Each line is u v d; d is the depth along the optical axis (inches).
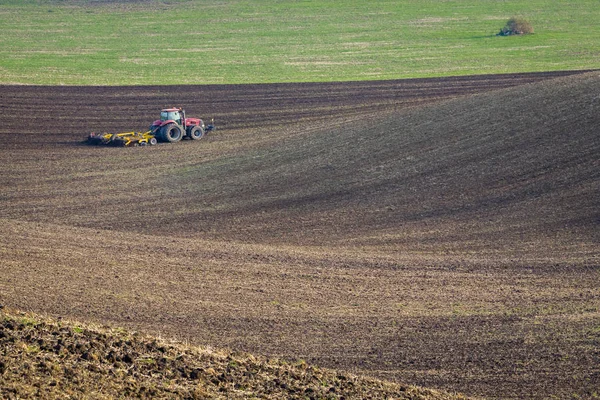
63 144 6569.9
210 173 5521.7
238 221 4505.4
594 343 2726.4
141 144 6535.4
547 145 5162.4
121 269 3430.1
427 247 3986.2
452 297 3208.7
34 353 2119.8
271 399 2071.9
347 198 4822.8
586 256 3759.8
